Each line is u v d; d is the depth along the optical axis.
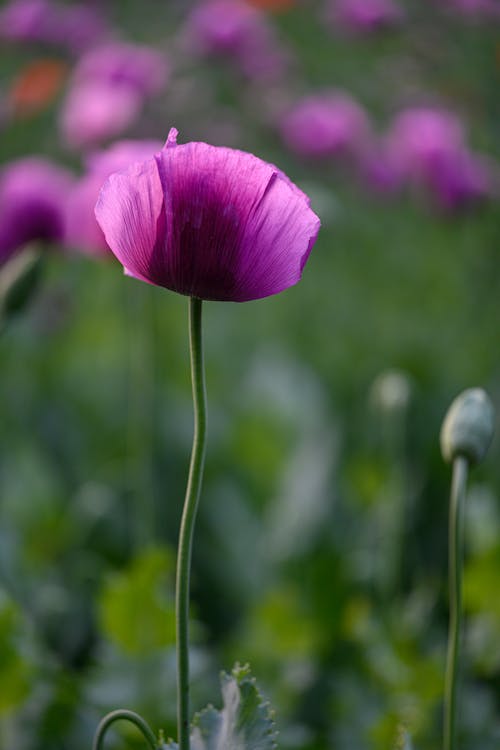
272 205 0.84
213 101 2.25
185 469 1.61
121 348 2.00
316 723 1.16
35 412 1.80
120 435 1.75
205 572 1.46
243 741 0.88
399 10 2.22
